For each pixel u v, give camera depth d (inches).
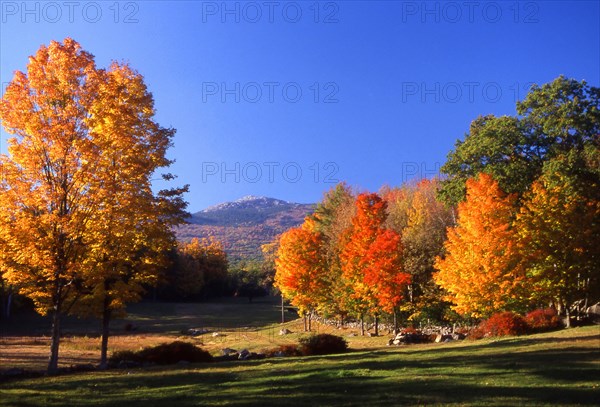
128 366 925.2
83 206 776.3
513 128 1486.2
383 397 429.7
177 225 885.2
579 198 1267.2
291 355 1113.4
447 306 1737.2
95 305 926.4
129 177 807.1
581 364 555.8
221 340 1964.8
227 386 568.1
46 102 789.2
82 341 1727.4
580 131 1414.9
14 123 762.2
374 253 1567.4
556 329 1157.1
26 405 499.8
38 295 829.8
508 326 1154.7
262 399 458.0
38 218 737.0
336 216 2827.3
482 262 1216.8
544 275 1217.4
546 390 414.0
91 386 628.4
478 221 1235.2
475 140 1558.8
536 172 1461.6
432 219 2070.6
